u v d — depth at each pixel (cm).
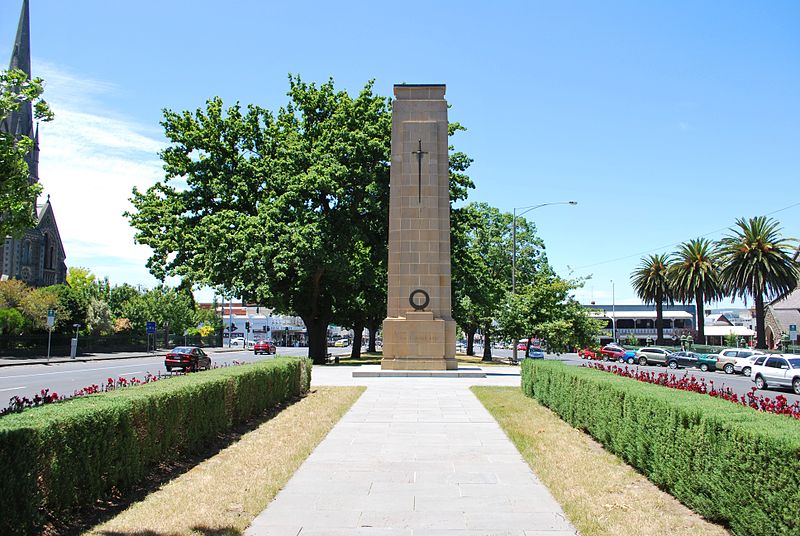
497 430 1268
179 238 3597
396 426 1315
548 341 3578
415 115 2780
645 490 809
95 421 717
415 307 2659
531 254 6431
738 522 614
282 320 13188
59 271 9331
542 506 744
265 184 3719
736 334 9125
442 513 715
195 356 3541
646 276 6806
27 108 8606
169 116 3759
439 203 2731
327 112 3922
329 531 654
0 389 2353
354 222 3609
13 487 570
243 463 963
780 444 551
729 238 5191
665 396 846
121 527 649
